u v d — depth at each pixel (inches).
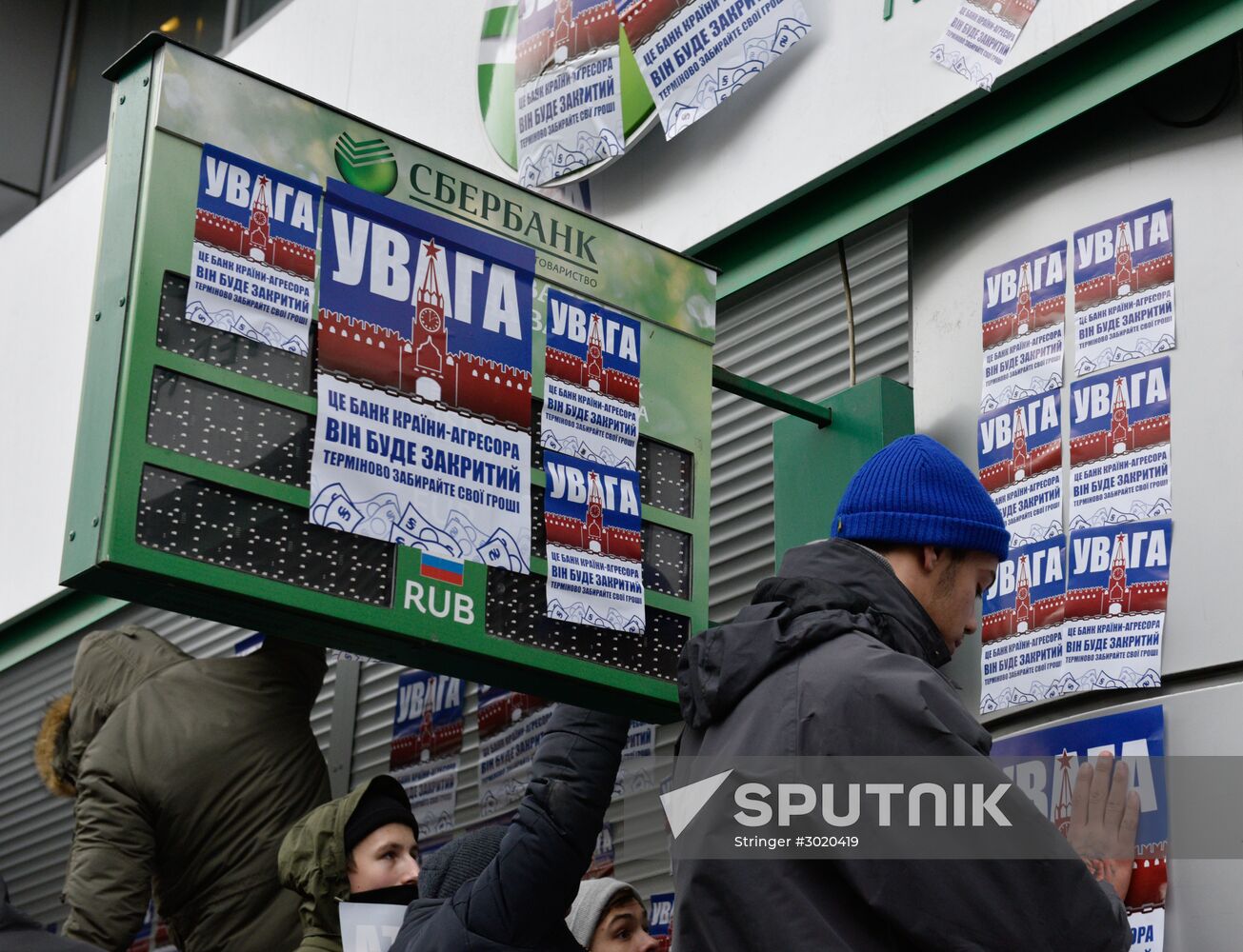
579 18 202.2
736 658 98.3
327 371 128.6
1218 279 150.0
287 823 173.6
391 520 128.8
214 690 176.7
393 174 136.8
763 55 182.4
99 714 194.2
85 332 293.6
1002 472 162.1
